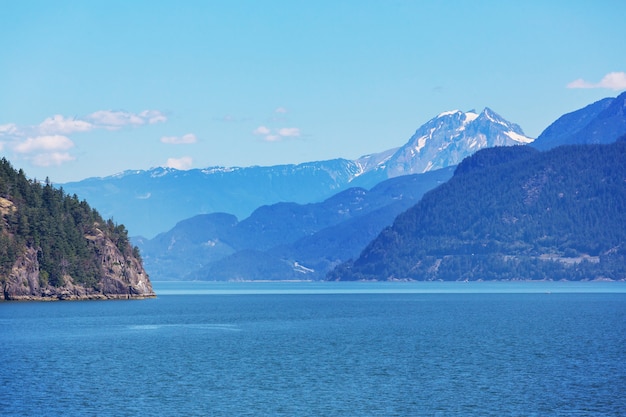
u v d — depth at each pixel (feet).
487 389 438.40
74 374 479.41
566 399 413.59
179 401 410.52
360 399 416.26
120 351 581.94
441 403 406.82
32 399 410.31
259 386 449.06
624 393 426.51
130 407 396.57
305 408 397.39
